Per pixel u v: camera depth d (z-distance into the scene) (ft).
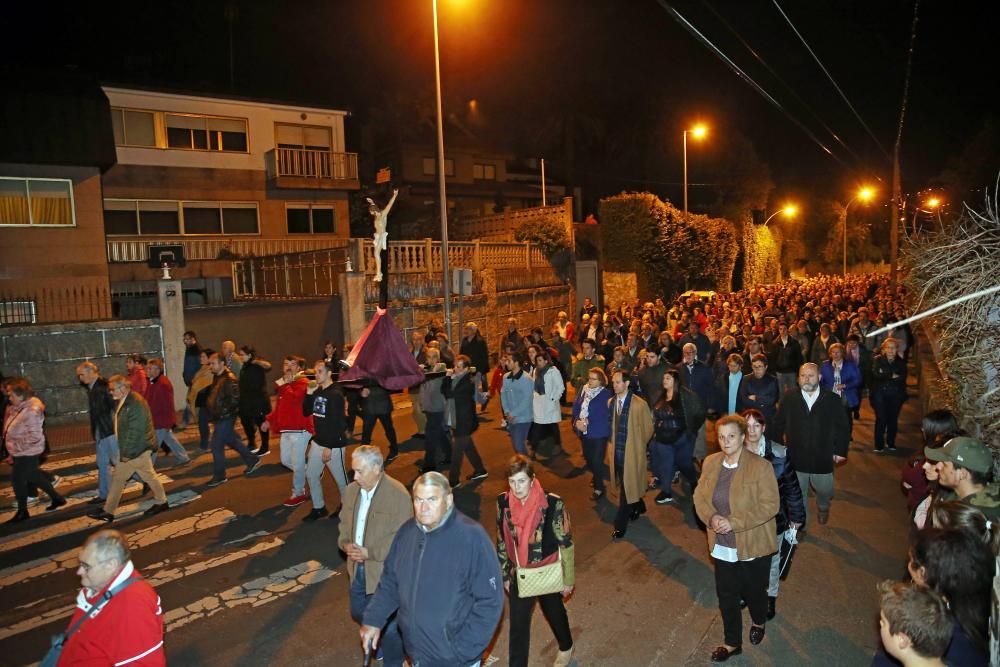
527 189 159.63
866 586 21.16
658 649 17.95
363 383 27.63
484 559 12.51
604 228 98.84
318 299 59.00
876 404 36.55
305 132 95.61
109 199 81.61
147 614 11.75
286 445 30.14
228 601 21.48
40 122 65.51
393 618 16.05
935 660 9.02
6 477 36.78
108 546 11.82
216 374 33.68
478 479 33.37
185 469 36.22
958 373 19.56
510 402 34.27
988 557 10.56
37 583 23.35
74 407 46.91
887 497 29.37
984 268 16.02
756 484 16.70
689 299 83.51
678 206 168.76
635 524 27.07
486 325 74.49
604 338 58.80
